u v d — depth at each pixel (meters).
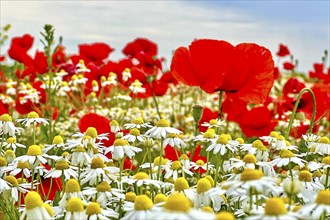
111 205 0.58
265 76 0.69
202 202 0.53
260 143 0.61
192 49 0.70
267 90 0.70
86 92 1.07
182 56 0.71
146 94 1.00
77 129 1.03
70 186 0.53
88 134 0.62
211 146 0.61
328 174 0.59
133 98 1.02
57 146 0.63
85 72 1.05
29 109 1.01
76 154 0.59
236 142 0.62
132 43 1.15
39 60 1.03
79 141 0.60
